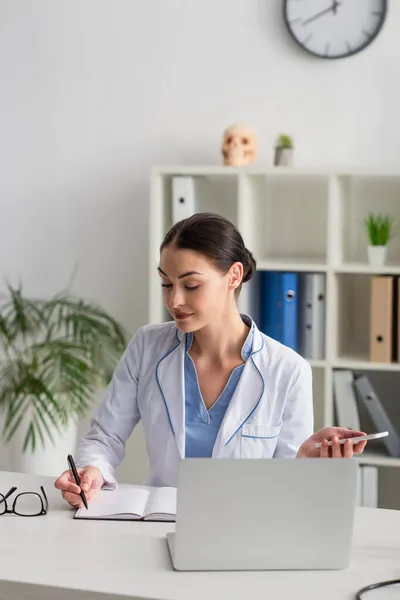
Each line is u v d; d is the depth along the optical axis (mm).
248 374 2324
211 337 2336
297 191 4086
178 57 4152
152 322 3980
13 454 4113
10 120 4383
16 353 4355
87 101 4285
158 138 4211
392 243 3990
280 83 4051
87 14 4242
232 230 2266
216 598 1691
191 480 1790
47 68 4312
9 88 4363
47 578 1767
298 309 3848
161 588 1732
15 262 4441
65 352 4031
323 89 4004
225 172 3818
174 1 4133
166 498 2191
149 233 4266
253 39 4066
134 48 4203
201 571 1820
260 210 4027
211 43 4109
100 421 2453
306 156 4047
